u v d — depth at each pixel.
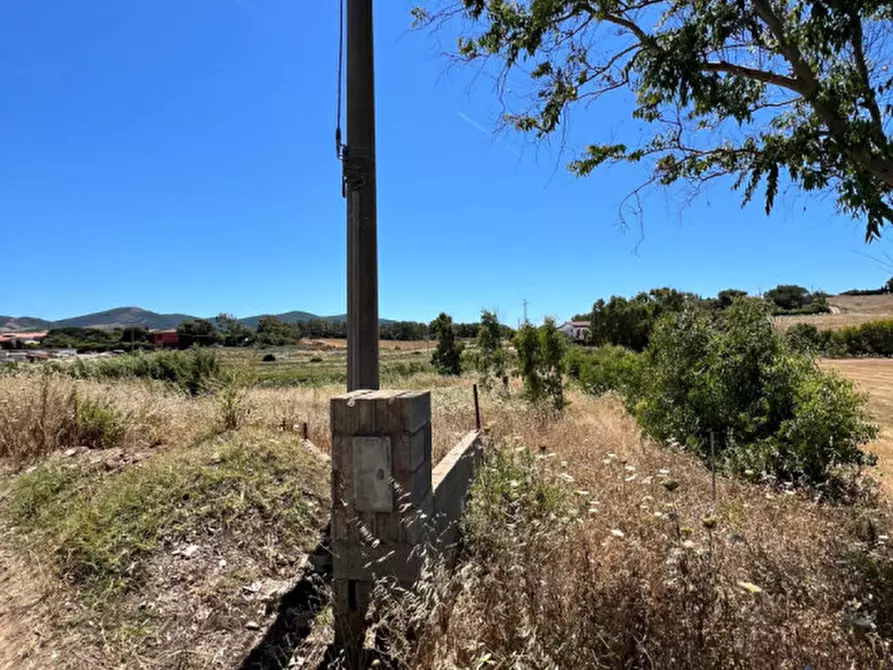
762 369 6.53
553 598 2.17
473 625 2.01
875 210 2.65
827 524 3.33
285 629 2.56
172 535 3.17
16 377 6.33
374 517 2.37
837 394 6.04
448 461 3.60
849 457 5.76
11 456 4.90
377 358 3.47
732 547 2.69
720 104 2.93
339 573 2.41
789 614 2.14
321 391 14.27
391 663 2.13
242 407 5.63
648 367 8.48
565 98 3.66
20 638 2.44
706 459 6.12
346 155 3.47
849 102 2.72
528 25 3.24
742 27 2.73
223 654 2.38
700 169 3.69
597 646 1.99
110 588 2.74
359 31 3.48
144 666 2.29
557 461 4.78
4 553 3.16
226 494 3.60
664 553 2.48
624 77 3.31
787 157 2.95
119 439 5.46
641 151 3.82
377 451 2.34
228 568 2.99
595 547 2.74
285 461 4.23
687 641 1.93
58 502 3.75
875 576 2.52
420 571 2.24
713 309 7.51
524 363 10.79
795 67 2.79
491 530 3.02
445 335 23.52
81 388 6.12
